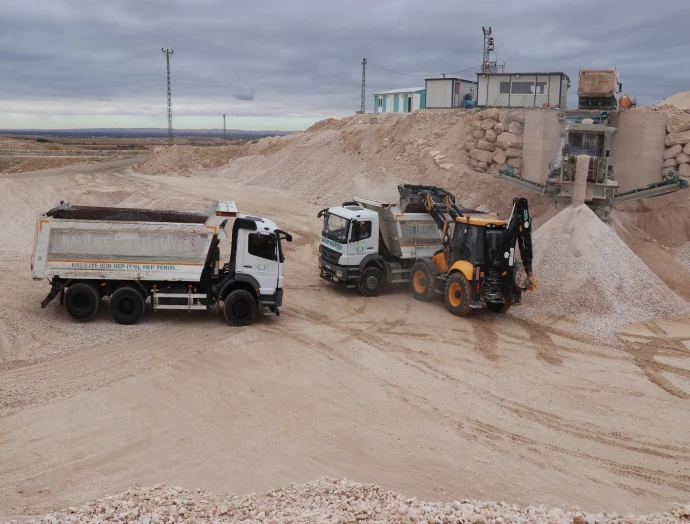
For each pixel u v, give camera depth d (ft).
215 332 55.06
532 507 27.25
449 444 37.76
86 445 35.78
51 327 53.72
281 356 50.78
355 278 67.15
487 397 44.62
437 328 58.80
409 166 122.83
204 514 26.18
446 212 67.10
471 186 106.73
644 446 38.24
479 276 59.77
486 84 125.08
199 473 33.40
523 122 106.73
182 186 163.73
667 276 78.69
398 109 203.41
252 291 57.82
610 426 40.73
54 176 174.09
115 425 38.29
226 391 43.86
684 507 27.07
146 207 124.67
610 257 67.46
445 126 126.21
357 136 158.61
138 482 32.22
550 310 63.77
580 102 95.55
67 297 54.65
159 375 45.65
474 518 24.27
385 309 64.13
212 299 56.65
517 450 37.37
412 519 24.99
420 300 66.80
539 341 56.13
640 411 42.96
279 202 136.46
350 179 138.92
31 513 28.76
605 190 83.15
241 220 56.13
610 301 63.52
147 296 56.08
